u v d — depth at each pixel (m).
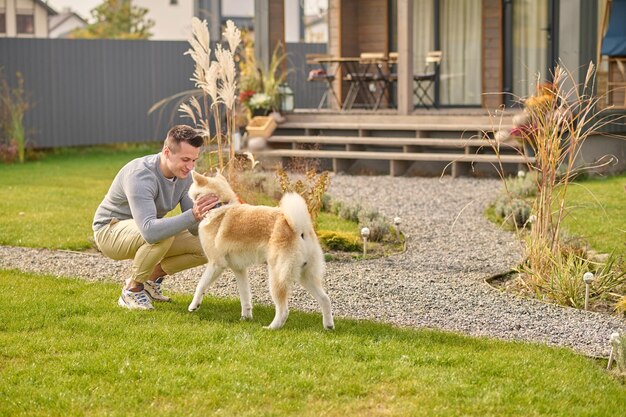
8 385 4.87
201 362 5.29
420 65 17.98
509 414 4.56
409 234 9.88
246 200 9.44
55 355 5.41
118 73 20.64
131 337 5.72
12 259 8.41
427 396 4.75
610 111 14.52
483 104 17.20
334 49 18.08
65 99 19.86
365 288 7.37
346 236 9.06
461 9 17.31
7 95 18.70
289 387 4.85
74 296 6.90
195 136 6.33
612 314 6.77
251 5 33.81
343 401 4.70
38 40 19.38
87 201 12.13
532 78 16.52
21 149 18.19
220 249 6.07
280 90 16.56
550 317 6.57
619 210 10.86
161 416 4.47
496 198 11.84
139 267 6.44
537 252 7.58
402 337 5.84
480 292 7.27
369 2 18.25
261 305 6.75
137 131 21.05
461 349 5.59
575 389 4.91
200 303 6.51
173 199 6.61
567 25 13.84
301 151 15.37
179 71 21.55
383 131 15.69
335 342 5.61
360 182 14.10
